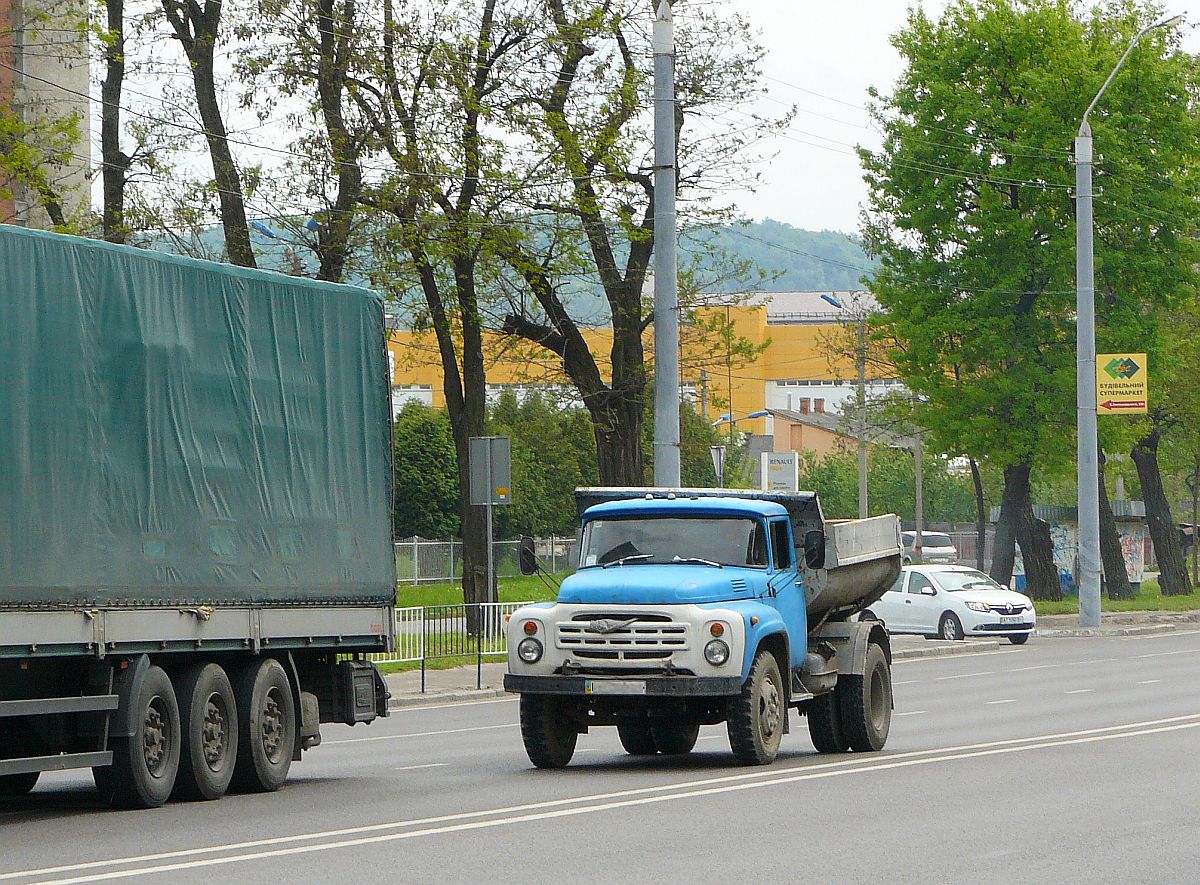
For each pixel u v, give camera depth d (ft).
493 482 149.89
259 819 65.10
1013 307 257.14
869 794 69.92
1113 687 141.08
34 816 67.31
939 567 217.97
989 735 100.73
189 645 72.43
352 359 86.17
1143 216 255.09
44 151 150.10
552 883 48.19
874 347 310.65
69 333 67.10
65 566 65.57
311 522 81.82
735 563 85.81
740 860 52.54
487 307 193.98
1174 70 256.11
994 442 256.93
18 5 167.53
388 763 91.61
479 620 161.48
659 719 84.64
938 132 257.14
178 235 167.43
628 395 207.62
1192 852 54.24
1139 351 257.34
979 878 49.11
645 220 200.03
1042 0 256.52
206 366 75.10
